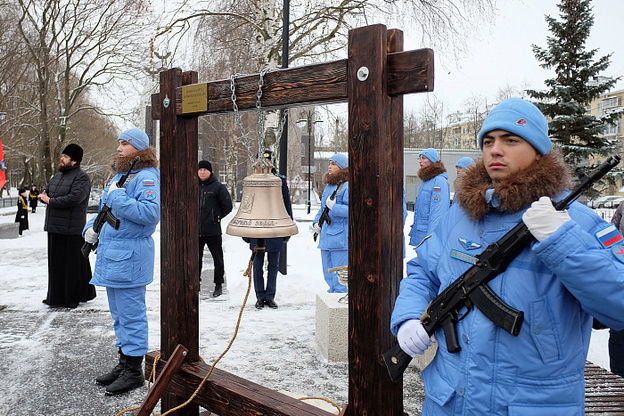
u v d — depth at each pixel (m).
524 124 1.57
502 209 1.58
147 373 2.96
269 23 10.25
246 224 2.36
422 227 6.71
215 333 4.95
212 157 38.19
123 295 3.57
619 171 19.91
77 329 5.07
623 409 2.76
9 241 12.64
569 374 1.50
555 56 20.05
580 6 19.73
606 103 56.41
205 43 11.73
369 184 1.97
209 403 2.57
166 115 2.82
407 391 3.61
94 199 27.27
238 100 2.48
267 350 4.47
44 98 22.95
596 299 1.36
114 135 47.06
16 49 21.25
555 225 1.42
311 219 20.20
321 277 7.90
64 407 3.32
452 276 1.69
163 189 2.84
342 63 2.09
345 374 3.93
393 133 2.02
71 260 5.89
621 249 1.45
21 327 5.12
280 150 8.89
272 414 2.24
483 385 1.52
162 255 2.86
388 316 2.02
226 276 7.88
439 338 1.69
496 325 1.52
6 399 3.43
